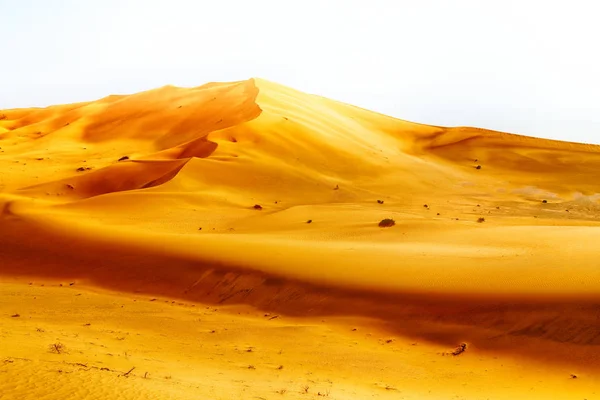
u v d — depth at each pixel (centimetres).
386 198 6450
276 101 9781
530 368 1972
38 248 4003
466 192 6962
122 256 3694
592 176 7938
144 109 11350
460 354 2119
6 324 2117
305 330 2436
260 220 4847
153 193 5675
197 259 3453
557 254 2916
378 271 2955
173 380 1420
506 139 10144
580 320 2144
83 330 2225
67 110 13125
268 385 1570
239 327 2494
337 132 8944
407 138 10456
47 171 7725
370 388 1691
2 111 13738
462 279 2689
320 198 6269
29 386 1107
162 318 2633
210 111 10231
